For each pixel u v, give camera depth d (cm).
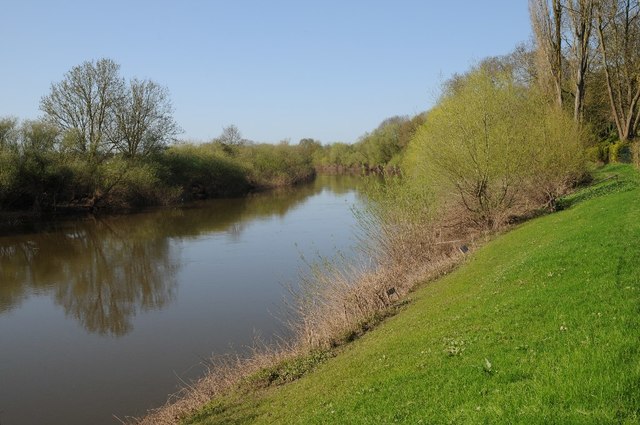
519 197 2448
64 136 4694
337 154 13088
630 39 3459
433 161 2350
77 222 4309
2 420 1213
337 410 775
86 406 1273
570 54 3472
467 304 1104
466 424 559
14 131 4266
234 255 2989
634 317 685
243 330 1753
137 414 1216
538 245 1457
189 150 6938
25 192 4281
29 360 1566
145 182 5247
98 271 2669
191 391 1298
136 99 5400
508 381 635
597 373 554
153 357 1563
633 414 470
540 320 808
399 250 2003
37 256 3038
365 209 2175
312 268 2038
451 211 2348
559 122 2489
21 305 2130
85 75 4966
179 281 2444
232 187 7162
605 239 1173
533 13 3206
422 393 705
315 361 1217
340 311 1462
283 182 8781
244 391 1151
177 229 3994
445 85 2719
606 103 3969
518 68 4541
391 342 1064
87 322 1903
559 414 499
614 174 2616
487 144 2169
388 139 9050
